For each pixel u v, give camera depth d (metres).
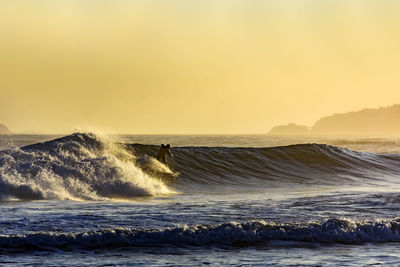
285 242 49.62
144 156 112.31
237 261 43.09
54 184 81.69
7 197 75.38
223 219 58.62
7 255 43.53
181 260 43.19
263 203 71.75
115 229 49.62
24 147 107.50
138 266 41.28
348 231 51.59
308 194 86.31
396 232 52.00
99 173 87.62
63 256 43.72
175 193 88.44
